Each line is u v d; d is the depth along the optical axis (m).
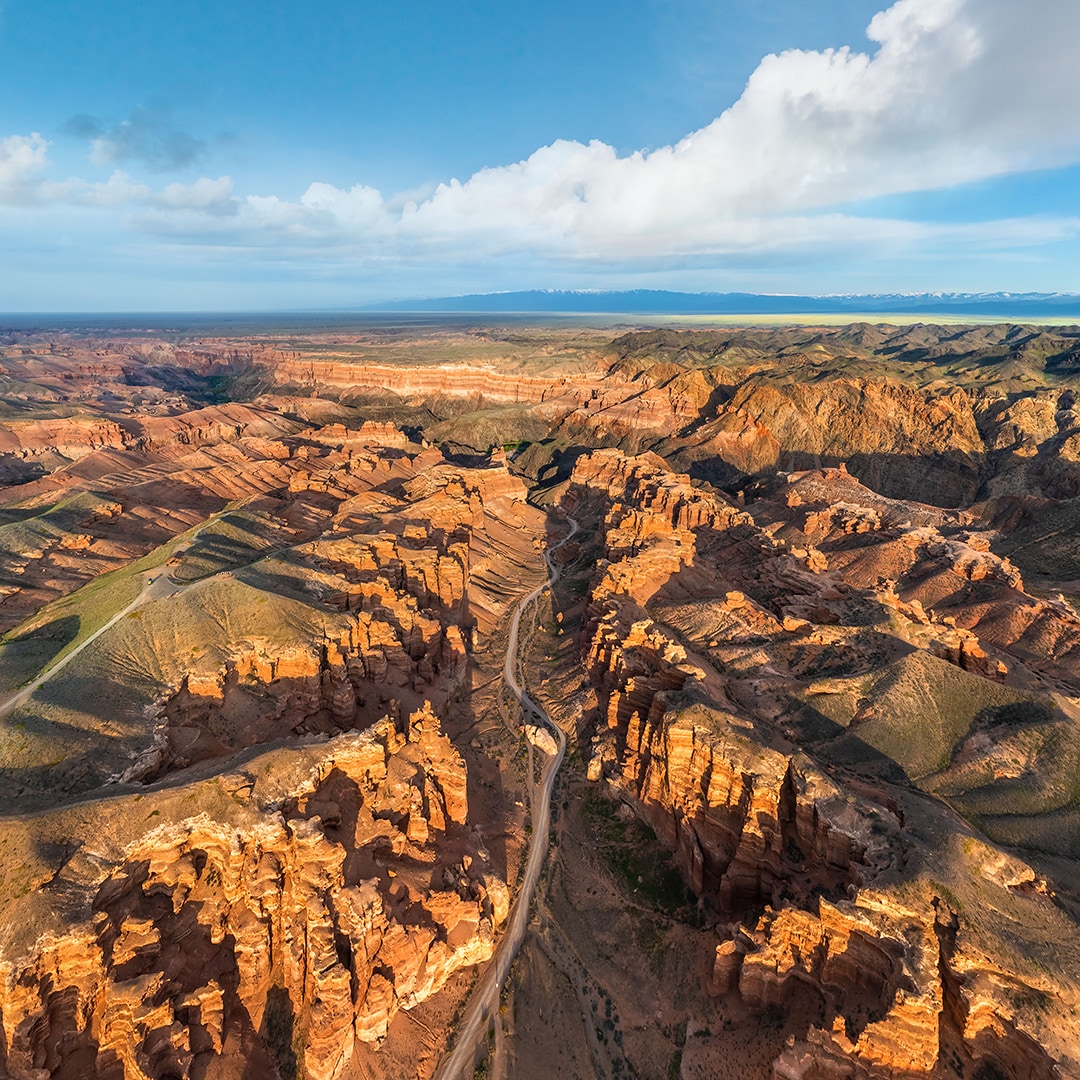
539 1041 56.69
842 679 88.69
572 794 86.56
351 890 55.53
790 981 54.19
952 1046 46.09
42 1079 43.88
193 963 52.84
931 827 58.66
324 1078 50.28
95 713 71.00
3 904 47.03
